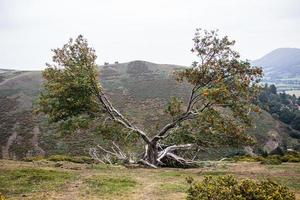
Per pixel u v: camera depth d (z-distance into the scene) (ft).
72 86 93.35
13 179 61.57
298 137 310.65
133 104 318.04
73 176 65.67
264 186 35.32
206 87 91.97
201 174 75.56
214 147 96.94
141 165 98.12
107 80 401.29
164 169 88.94
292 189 55.47
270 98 475.31
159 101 321.93
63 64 97.04
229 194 33.32
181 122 100.42
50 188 54.29
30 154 226.58
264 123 314.76
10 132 263.49
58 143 232.73
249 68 91.97
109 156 111.75
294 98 570.05
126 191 52.42
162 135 98.89
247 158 129.59
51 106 97.76
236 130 89.30
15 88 376.68
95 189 53.57
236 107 91.40
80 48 96.53
